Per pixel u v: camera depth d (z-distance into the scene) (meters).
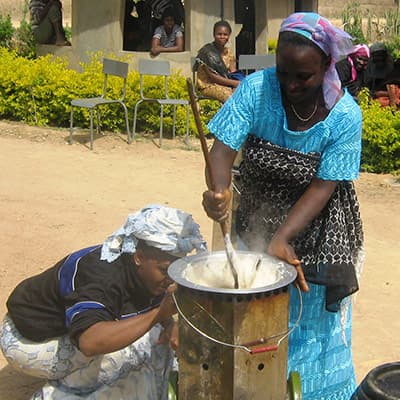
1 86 10.70
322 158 2.96
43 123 10.59
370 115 9.61
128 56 11.52
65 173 8.25
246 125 2.98
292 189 3.05
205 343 2.50
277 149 2.97
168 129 10.38
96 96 10.41
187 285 2.47
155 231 2.90
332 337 3.28
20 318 3.21
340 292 3.07
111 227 6.57
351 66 7.02
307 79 2.69
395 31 18.06
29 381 4.04
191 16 11.45
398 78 11.47
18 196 7.30
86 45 11.97
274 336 2.52
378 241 6.62
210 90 9.23
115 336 2.82
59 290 3.12
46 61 11.20
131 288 3.05
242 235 3.22
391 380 2.82
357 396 2.79
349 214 3.15
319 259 3.08
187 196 7.63
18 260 5.71
